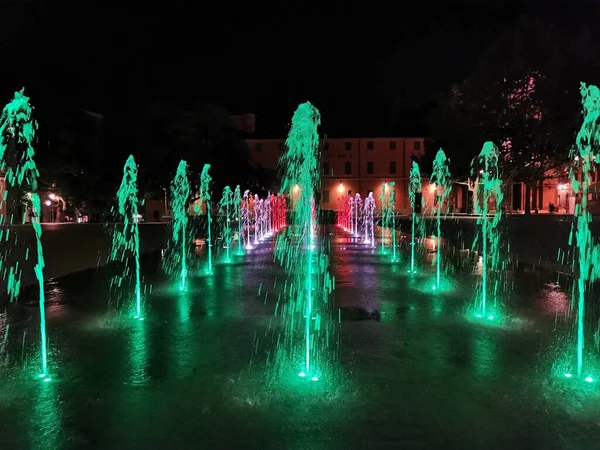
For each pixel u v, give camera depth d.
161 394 3.73
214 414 3.38
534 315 6.29
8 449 2.95
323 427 3.19
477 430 3.15
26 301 7.29
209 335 5.39
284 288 8.52
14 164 18.44
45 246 14.23
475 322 5.96
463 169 34.41
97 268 11.10
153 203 44.16
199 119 34.59
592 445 2.97
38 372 4.21
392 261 12.58
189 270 10.97
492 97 31.23
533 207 44.41
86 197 30.14
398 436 3.07
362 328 5.69
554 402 3.56
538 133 29.69
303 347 4.93
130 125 31.06
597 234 16.33
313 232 25.92
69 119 26.48
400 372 4.19
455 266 11.25
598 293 7.74
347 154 56.50
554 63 29.39
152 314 6.46
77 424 3.25
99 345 5.02
